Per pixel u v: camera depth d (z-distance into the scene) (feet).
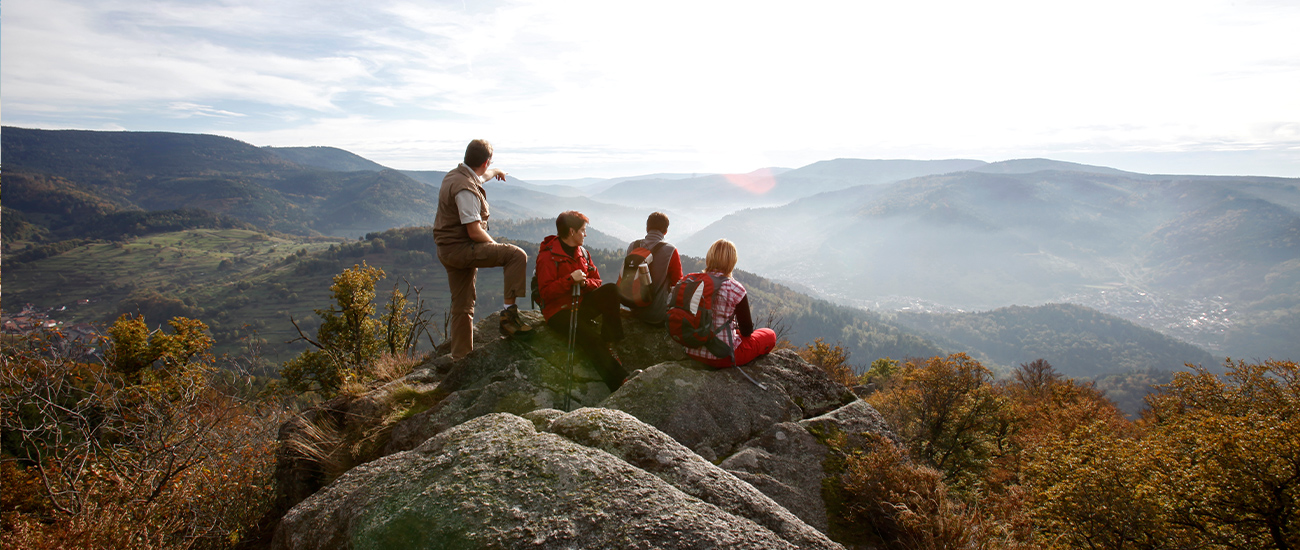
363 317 54.24
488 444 8.46
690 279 14.76
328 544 7.61
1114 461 31.22
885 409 80.02
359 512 7.72
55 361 15.89
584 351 15.35
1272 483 29.86
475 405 13.60
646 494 7.44
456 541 6.81
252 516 14.05
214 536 13.05
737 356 14.52
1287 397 55.52
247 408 17.47
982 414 70.23
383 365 20.86
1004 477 60.18
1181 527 31.19
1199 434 34.42
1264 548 29.89
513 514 7.06
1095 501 29.94
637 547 6.61
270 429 16.20
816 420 13.00
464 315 17.76
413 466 8.45
